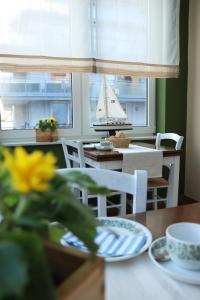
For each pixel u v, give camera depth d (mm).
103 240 745
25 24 2365
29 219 340
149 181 2381
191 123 3078
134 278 610
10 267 248
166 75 2881
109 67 2660
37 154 328
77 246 674
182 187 3205
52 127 2635
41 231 400
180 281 599
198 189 3033
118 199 2629
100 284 367
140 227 828
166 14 2816
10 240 289
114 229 822
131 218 926
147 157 2162
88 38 2557
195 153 3051
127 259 676
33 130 2697
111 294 559
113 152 2160
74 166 2537
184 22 3014
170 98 3035
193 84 3014
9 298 257
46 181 335
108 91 2684
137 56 2754
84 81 2816
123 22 2676
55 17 2447
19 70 2385
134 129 3059
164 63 2857
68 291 323
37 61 2424
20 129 2666
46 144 2633
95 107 2896
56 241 464
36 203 358
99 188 408
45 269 288
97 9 2580
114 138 2441
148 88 3076
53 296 279
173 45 2869
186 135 3156
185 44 3047
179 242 623
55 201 375
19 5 2338
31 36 2391
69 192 395
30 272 279
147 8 2746
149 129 3125
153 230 839
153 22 2779
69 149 2525
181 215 949
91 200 1960
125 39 2695
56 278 384
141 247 717
